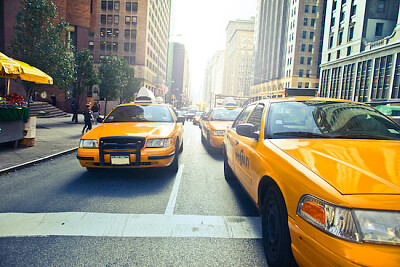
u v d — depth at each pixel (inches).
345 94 1691.7
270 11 3191.4
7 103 301.9
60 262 95.0
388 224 57.4
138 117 257.0
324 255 61.6
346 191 63.7
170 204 154.7
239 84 5113.2
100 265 94.0
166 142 203.9
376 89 1422.2
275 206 90.8
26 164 242.2
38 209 142.9
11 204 149.9
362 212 59.2
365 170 72.4
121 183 196.1
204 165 267.3
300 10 2352.4
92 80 777.6
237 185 197.3
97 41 2188.7
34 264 93.6
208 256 101.0
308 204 69.1
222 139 323.9
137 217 134.9
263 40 3491.6
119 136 194.7
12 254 99.4
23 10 518.3
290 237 76.8
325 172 73.4
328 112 127.6
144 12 2193.7
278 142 108.6
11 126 304.0
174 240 112.8
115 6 2181.3
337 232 60.2
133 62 2204.7
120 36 2192.4
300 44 2375.7
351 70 1638.8
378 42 1413.6
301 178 75.9
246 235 118.3
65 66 543.2
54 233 116.3
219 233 119.6
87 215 135.9
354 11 1637.6
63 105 1201.4
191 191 180.5
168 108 279.3
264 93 3083.2
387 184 64.6
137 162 193.8
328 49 1914.4
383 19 1545.3
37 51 506.9
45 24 548.1
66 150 316.8
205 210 146.6
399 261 54.7
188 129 779.4
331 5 1888.5
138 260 97.4
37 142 376.5
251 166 122.4
